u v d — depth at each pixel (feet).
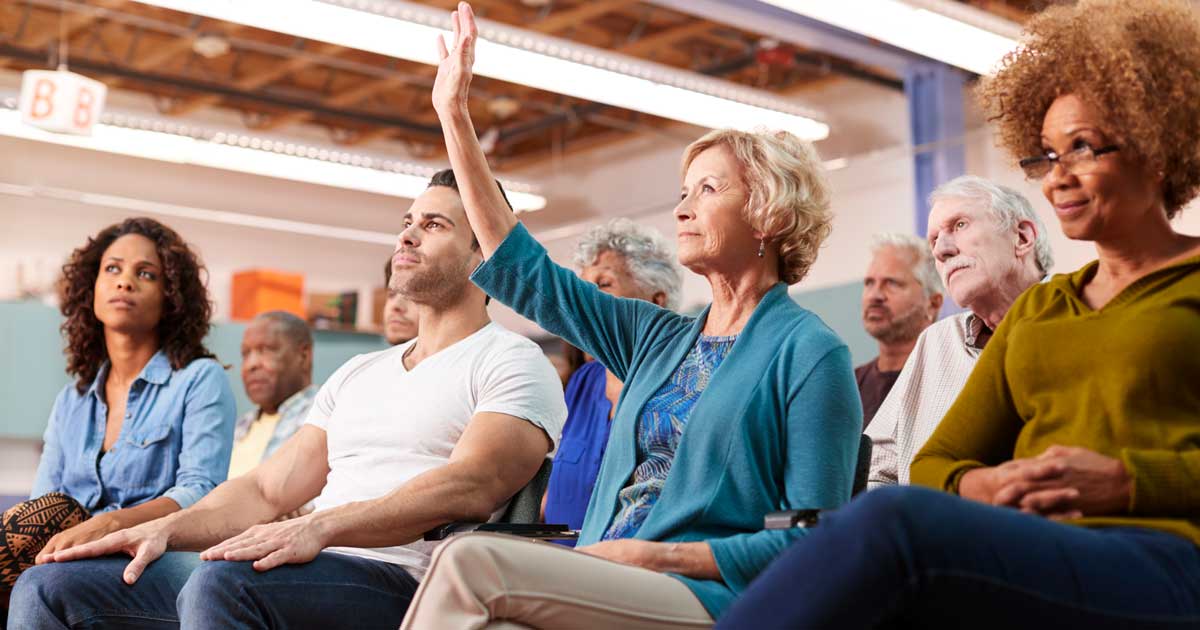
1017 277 8.77
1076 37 5.06
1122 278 5.12
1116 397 4.81
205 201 33.27
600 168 35.45
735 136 6.68
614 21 27.94
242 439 14.98
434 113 33.94
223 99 31.07
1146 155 4.87
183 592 6.51
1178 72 4.94
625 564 5.42
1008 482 4.67
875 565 3.84
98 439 9.80
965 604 3.92
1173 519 4.50
